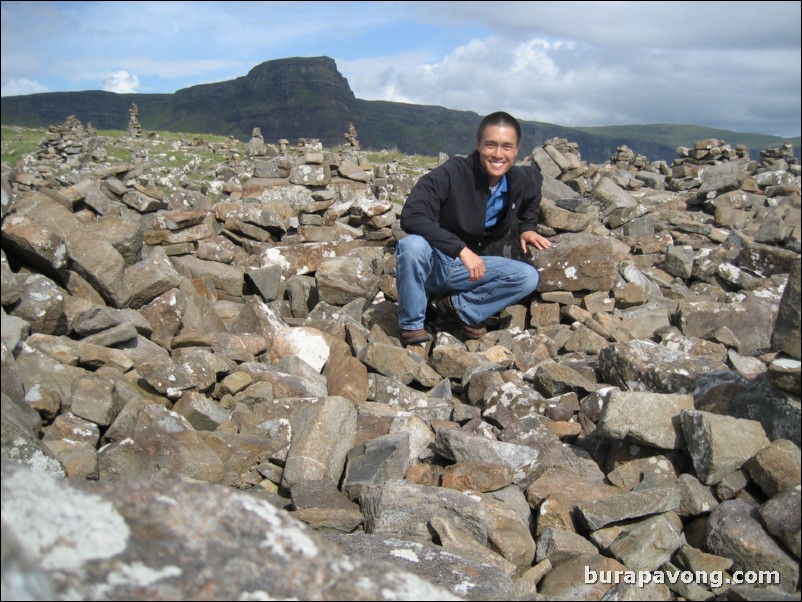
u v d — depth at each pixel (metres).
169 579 1.99
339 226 8.88
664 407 4.32
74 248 5.63
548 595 3.46
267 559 2.09
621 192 10.51
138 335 5.60
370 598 2.06
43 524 2.01
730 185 12.29
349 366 5.70
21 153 20.48
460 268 6.58
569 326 7.23
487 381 5.58
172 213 7.80
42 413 4.20
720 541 3.66
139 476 4.11
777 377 4.03
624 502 3.84
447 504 3.89
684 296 8.25
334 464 4.56
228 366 5.31
